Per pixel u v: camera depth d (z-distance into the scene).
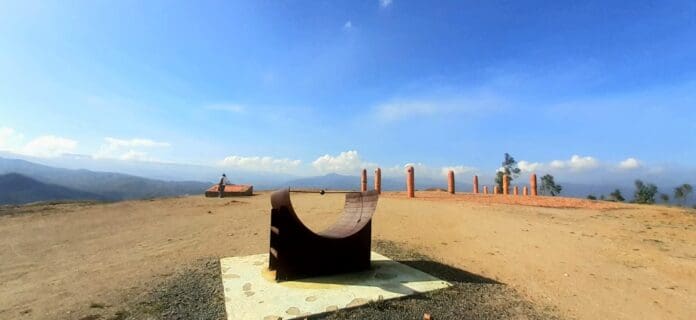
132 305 4.54
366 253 5.95
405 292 4.89
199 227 9.80
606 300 4.85
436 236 8.66
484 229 9.38
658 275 5.89
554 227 9.70
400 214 11.62
